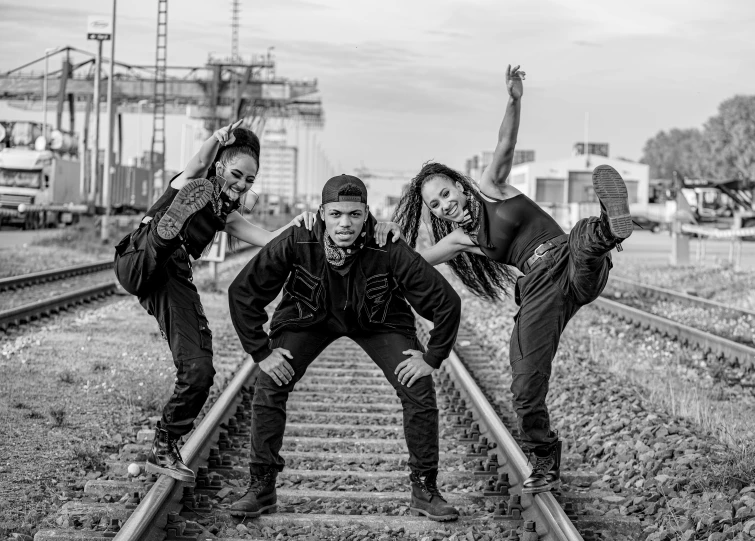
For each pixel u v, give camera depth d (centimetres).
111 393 870
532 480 534
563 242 544
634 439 736
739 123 8538
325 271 526
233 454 666
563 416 860
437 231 608
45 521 523
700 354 1196
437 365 540
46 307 1427
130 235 520
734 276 2317
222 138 515
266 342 537
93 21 3916
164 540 486
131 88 6369
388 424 796
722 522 527
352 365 1075
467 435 749
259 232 559
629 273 2538
